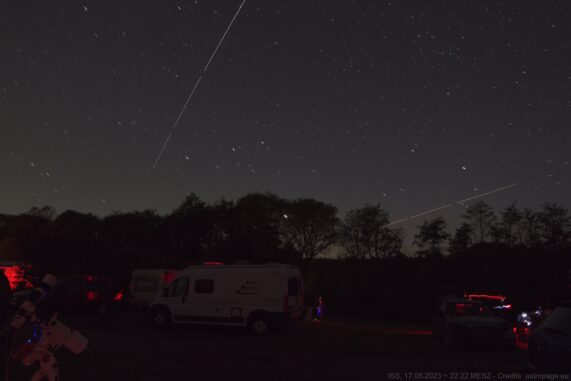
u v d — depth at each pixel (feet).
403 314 109.40
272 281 60.90
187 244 157.69
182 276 65.00
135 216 154.61
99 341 49.44
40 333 18.89
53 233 113.09
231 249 147.02
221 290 62.44
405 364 37.42
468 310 54.39
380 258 132.36
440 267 112.57
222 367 34.81
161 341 50.98
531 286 101.96
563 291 95.20
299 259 150.92
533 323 57.00
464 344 47.70
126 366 33.91
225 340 53.31
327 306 124.47
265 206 164.66
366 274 127.24
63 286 19.60
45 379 27.22
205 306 62.54
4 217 168.14
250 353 42.42
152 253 131.34
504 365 37.42
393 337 59.72
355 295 121.19
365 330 71.87
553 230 121.19
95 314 89.61
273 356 40.68
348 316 120.88
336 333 64.13
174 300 64.49
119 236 145.79
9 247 148.87
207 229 158.20
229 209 162.20
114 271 115.03
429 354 43.88
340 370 34.40
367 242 168.04
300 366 35.86
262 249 151.12
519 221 127.85
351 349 46.26
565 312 21.95
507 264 105.81
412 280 114.52
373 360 39.34
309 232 169.68
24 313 18.42
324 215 168.25
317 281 129.08
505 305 79.97
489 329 47.26
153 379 29.94
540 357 21.67
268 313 59.67
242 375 31.71
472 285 108.17
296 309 62.23
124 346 45.83
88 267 111.86
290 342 51.70
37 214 182.80
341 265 134.31
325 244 170.81
